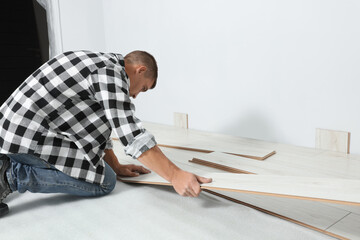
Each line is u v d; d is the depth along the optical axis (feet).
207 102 9.22
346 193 3.71
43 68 4.45
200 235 4.03
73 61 4.36
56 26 11.47
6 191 4.63
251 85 8.13
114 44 11.93
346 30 6.40
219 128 9.10
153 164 4.31
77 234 4.16
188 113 9.82
